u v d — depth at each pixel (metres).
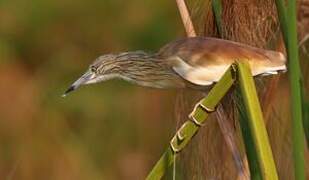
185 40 6.29
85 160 12.62
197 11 6.64
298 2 6.49
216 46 6.09
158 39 14.57
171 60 6.25
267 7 6.29
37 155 12.56
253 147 5.86
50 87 14.09
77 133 13.18
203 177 6.71
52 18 15.09
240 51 6.00
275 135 6.64
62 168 12.54
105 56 6.58
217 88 5.44
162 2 14.64
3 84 13.91
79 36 15.04
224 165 6.63
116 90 13.51
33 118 13.06
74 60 14.86
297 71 5.51
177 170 6.75
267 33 6.29
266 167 5.25
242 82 5.31
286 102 6.77
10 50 14.74
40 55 14.80
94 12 14.94
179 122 6.74
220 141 6.64
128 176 12.73
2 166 12.52
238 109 6.00
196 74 6.11
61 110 13.41
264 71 5.87
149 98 13.09
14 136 12.84
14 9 15.14
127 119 13.23
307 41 6.57
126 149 12.94
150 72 6.39
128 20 14.80
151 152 12.83
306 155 6.57
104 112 13.39
